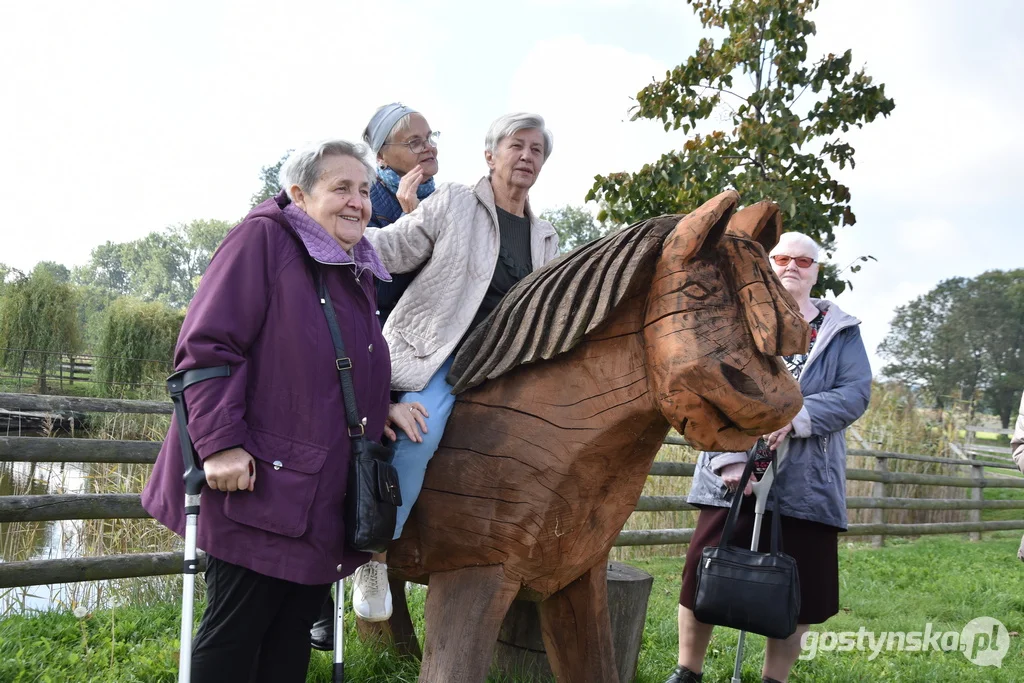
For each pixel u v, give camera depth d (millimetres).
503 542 2215
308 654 2217
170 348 20156
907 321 70312
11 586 3455
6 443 3545
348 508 2076
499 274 2648
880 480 8938
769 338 1914
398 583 3400
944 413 12586
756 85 8102
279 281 2098
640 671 3703
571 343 2133
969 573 7406
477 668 2176
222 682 2004
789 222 7508
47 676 2971
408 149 3049
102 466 6102
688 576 3395
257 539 1982
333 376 2111
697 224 1988
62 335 19422
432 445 2326
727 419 1974
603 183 8062
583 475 2213
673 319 1987
